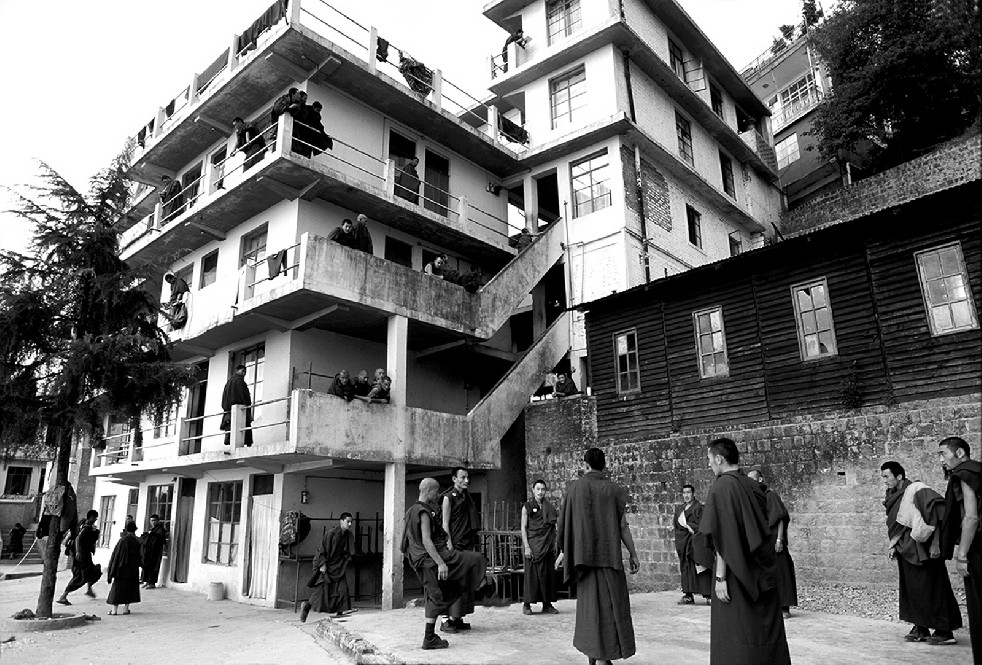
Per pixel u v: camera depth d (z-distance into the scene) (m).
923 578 6.59
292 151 14.73
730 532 4.67
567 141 19.47
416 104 17.59
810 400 12.38
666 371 14.55
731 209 23.75
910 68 21.30
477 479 16.72
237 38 17.27
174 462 16.41
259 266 16.23
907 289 11.59
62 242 12.30
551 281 20.78
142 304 13.02
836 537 11.38
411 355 17.86
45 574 11.53
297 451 12.20
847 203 24.03
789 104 30.55
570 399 15.80
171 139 19.17
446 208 18.23
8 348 11.38
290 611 13.20
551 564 9.35
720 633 4.68
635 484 14.27
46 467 36.09
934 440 10.66
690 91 21.89
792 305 12.97
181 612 13.12
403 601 13.55
